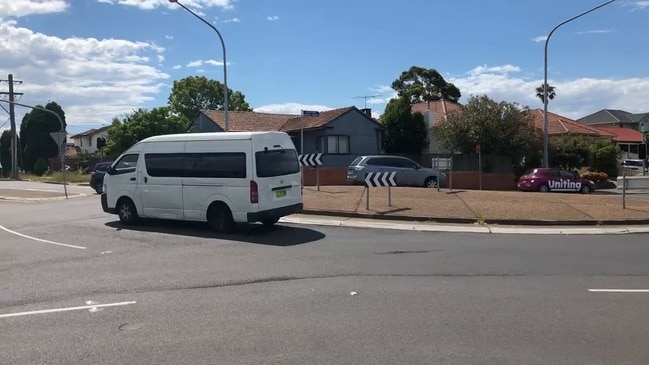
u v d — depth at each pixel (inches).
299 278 337.7
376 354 208.4
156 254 424.2
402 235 512.4
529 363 199.2
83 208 773.3
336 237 499.8
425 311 265.0
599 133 2004.2
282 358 205.3
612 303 278.2
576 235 522.3
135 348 218.7
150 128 1975.9
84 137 3154.5
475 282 325.4
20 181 1891.0
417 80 2795.3
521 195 828.0
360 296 293.9
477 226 575.8
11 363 205.6
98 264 390.0
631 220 598.5
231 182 517.0
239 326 244.4
